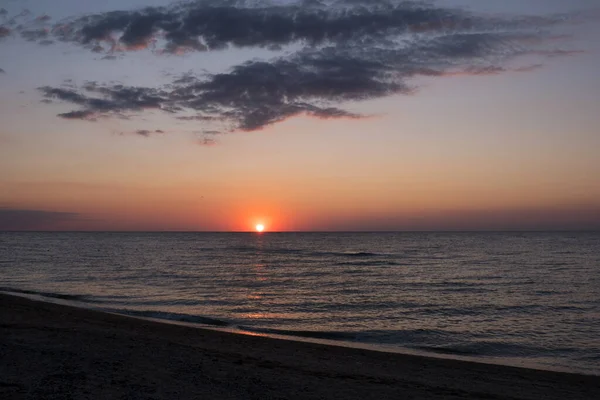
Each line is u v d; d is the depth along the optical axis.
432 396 10.50
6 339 12.63
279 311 26.56
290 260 75.69
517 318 25.16
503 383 12.40
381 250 110.81
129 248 114.69
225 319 23.58
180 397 8.80
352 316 25.28
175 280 43.00
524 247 121.19
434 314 26.25
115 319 19.27
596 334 21.11
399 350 17.75
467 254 91.44
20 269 51.94
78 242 156.62
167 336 16.08
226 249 115.50
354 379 11.64
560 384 12.60
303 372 11.91
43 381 9.05
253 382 10.36
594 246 124.44
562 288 38.72
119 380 9.52
